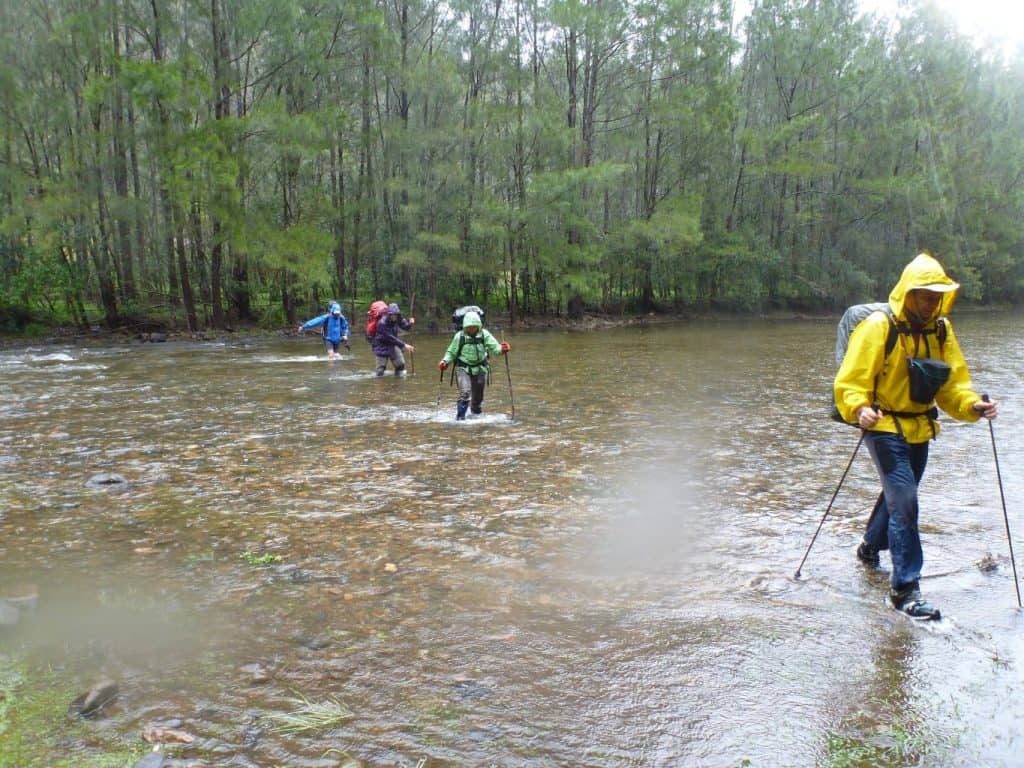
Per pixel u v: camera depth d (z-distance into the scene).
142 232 24.83
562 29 29.55
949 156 39.44
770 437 8.54
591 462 7.32
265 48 24.44
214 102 23.58
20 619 3.77
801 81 38.22
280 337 25.66
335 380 14.06
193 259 27.20
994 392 11.66
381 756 2.64
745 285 36.88
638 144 31.30
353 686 3.12
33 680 3.17
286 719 2.87
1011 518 5.39
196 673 3.24
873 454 4.02
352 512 5.66
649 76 31.75
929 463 7.11
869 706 2.95
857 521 5.40
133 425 9.38
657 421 9.58
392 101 31.06
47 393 12.28
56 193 21.64
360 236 29.58
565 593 4.12
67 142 21.78
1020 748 2.67
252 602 4.00
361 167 29.20
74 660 3.35
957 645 3.46
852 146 37.69
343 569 4.49
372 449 7.94
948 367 3.79
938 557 4.61
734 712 2.92
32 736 2.75
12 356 19.22
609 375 14.82
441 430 9.01
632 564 4.56
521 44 28.52
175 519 5.49
